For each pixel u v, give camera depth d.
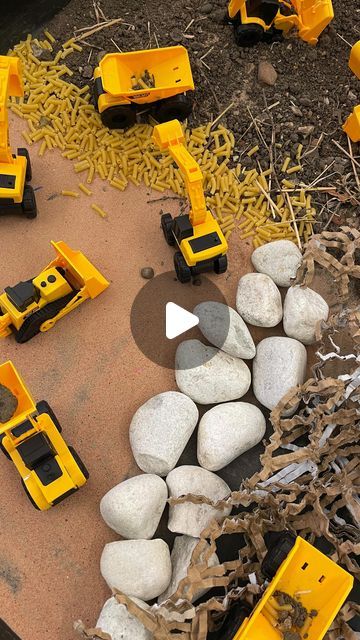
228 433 0.43
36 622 0.41
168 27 0.55
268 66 0.53
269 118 0.52
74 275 0.46
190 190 0.43
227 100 0.53
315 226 0.51
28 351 0.46
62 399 0.46
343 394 0.44
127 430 0.45
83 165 0.50
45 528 0.43
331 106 0.53
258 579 0.39
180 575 0.40
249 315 0.47
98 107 0.50
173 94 0.49
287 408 0.43
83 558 0.42
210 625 0.39
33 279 0.44
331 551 0.43
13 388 0.39
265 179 0.51
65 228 0.50
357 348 0.45
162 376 0.47
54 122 0.51
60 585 0.41
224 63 0.54
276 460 0.41
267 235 0.50
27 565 0.42
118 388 0.46
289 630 0.36
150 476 0.42
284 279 0.48
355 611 0.39
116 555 0.40
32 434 0.40
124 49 0.54
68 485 0.40
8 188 0.45
